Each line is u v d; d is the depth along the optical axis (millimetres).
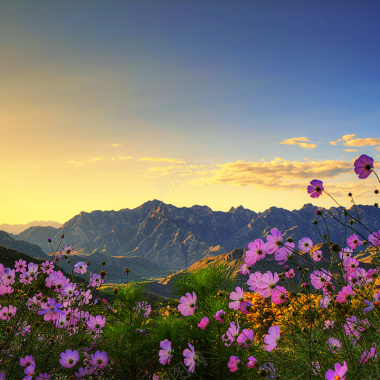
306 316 2082
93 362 2811
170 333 2850
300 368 1931
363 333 2027
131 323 3232
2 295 3857
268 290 2152
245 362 2082
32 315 3484
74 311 3682
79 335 3303
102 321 3260
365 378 1714
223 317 2562
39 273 4031
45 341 3174
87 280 3840
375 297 2082
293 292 2143
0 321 3295
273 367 2090
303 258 2150
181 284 3281
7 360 2965
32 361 2729
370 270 2336
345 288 2014
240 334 2322
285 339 2084
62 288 3705
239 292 2391
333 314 2059
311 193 2264
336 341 2068
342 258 2326
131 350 2848
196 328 2869
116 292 3402
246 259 2311
